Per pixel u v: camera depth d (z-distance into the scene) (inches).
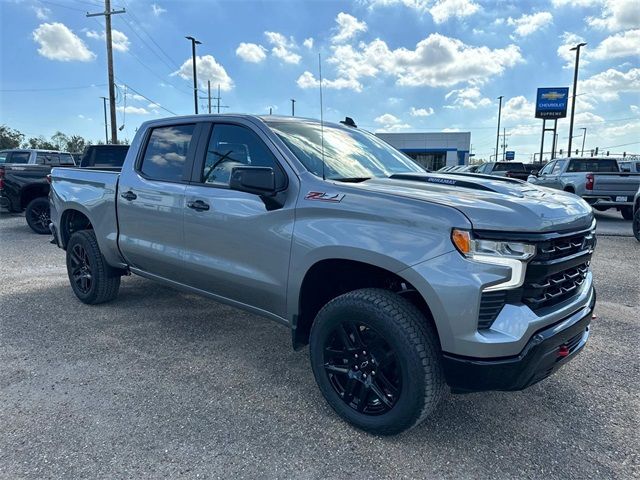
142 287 227.6
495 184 118.3
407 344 97.6
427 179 124.3
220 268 135.7
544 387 132.9
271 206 121.6
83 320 181.8
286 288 120.2
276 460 99.6
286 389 129.6
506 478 95.2
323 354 114.3
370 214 104.2
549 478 95.2
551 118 1904.5
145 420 113.6
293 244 116.5
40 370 138.9
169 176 155.0
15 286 229.5
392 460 100.1
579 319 107.9
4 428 109.2
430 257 95.3
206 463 98.2
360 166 136.4
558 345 101.0
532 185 129.6
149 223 159.0
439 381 100.2
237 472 95.7
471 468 98.0
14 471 94.5
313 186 116.2
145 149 167.5
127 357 148.9
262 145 130.0
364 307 103.1
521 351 93.7
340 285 123.8
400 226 100.1
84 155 435.5
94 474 94.2
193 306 199.9
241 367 142.9
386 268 100.1
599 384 134.7
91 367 141.5
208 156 144.3
